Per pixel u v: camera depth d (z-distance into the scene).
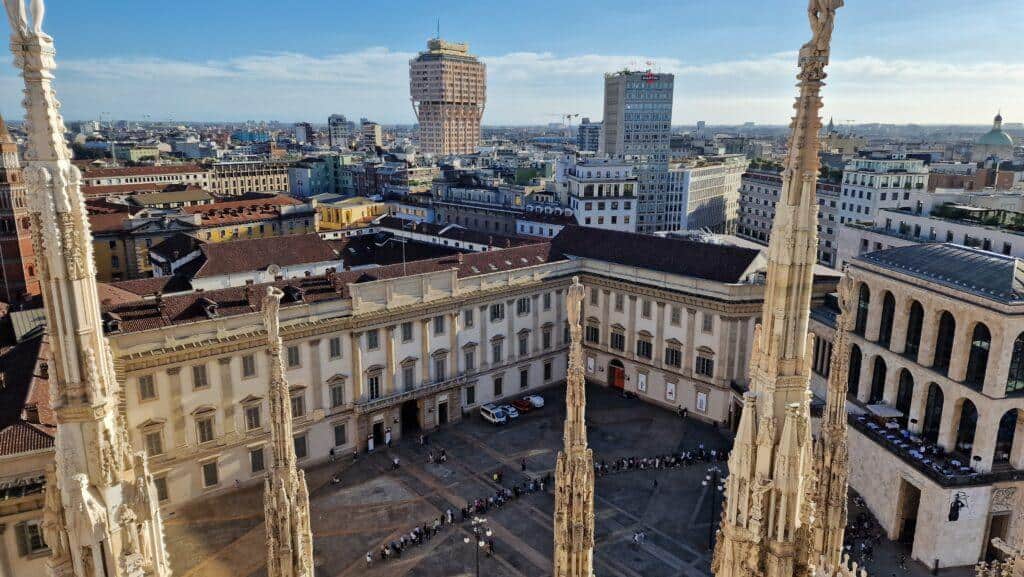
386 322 81.69
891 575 60.00
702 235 126.44
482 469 78.62
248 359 72.00
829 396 26.64
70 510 13.91
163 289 91.88
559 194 173.12
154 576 15.44
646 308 96.56
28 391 51.78
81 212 13.76
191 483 69.75
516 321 97.12
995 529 62.16
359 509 70.31
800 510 19.03
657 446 84.62
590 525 22.75
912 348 70.44
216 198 196.00
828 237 175.62
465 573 60.44
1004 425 61.81
